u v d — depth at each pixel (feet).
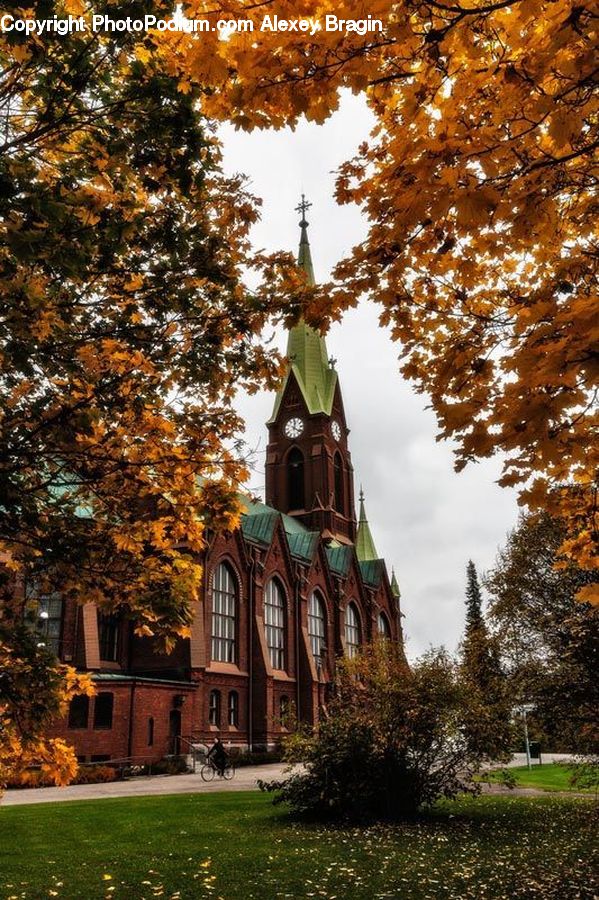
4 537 19.26
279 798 60.44
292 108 12.44
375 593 257.96
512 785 63.46
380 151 15.61
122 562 20.35
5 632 17.58
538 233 14.17
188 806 67.00
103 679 123.54
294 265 21.52
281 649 186.91
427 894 33.09
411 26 11.21
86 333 19.88
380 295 16.39
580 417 11.37
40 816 58.18
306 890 33.86
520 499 13.16
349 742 59.67
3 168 14.65
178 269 20.72
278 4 11.27
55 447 18.65
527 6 10.56
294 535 221.25
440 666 61.87
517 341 13.75
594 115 13.11
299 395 256.32
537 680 50.75
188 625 20.65
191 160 18.98
